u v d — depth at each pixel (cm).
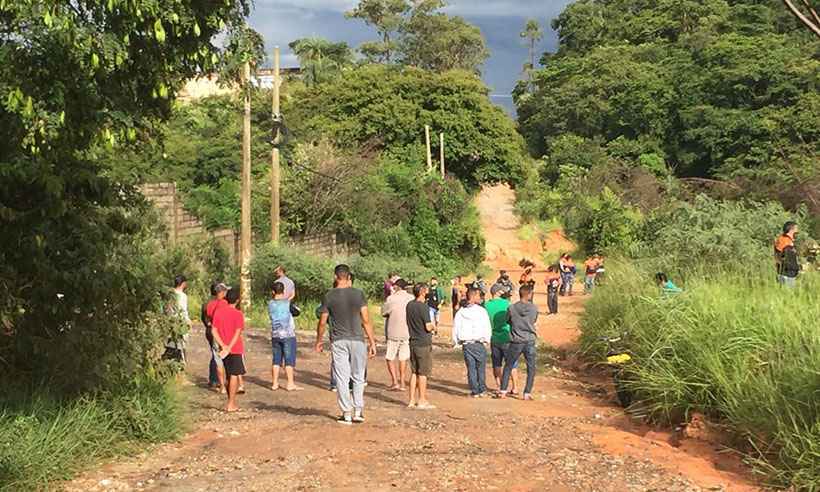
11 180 702
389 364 1270
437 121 5250
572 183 5641
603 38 9956
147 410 861
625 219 4878
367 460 791
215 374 1247
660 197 5266
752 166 6172
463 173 5547
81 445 752
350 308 969
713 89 6838
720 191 4669
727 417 909
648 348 1117
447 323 2625
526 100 9488
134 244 953
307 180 3506
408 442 871
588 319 1652
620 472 766
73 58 591
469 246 4591
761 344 952
